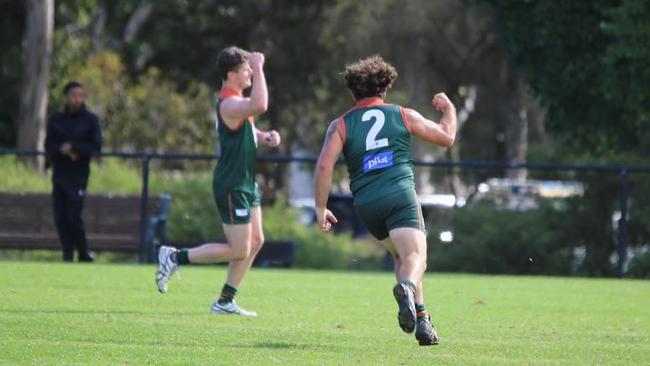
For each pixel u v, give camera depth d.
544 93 87.75
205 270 59.06
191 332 33.16
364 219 29.77
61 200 64.19
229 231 38.09
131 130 131.88
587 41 83.94
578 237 93.69
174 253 38.53
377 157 29.59
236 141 37.75
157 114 133.12
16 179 85.06
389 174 29.52
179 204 82.75
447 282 56.44
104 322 34.94
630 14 75.75
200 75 166.38
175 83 163.50
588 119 87.50
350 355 29.42
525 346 32.19
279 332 33.84
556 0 83.31
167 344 30.70
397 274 30.66
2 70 136.88
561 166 66.19
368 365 27.69
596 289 54.22
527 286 55.03
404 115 30.09
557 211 94.31
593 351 31.42
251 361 27.98
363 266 86.62
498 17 88.31
